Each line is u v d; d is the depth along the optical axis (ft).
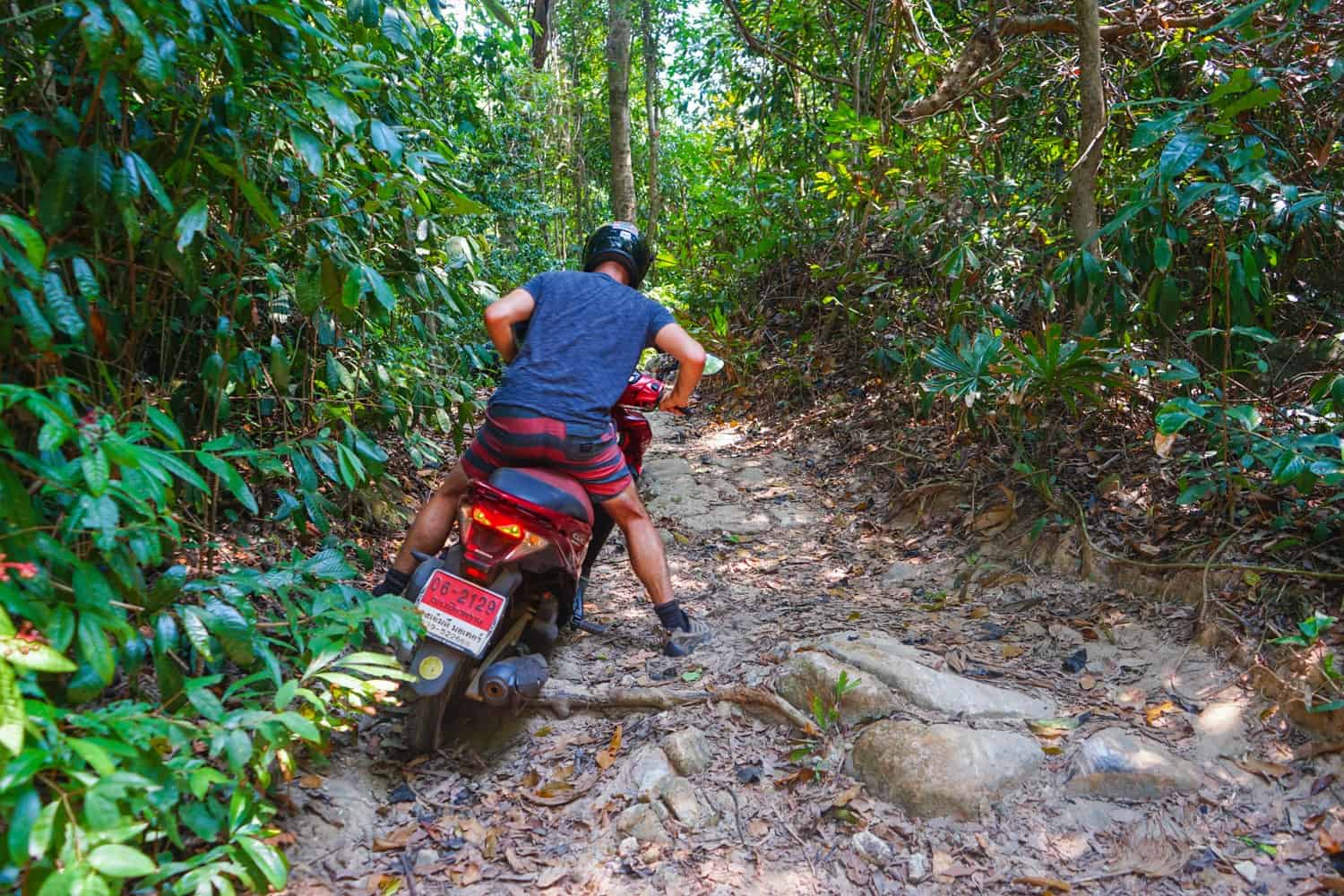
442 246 12.44
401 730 9.18
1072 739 8.50
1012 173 21.98
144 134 7.68
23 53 7.07
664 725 9.16
